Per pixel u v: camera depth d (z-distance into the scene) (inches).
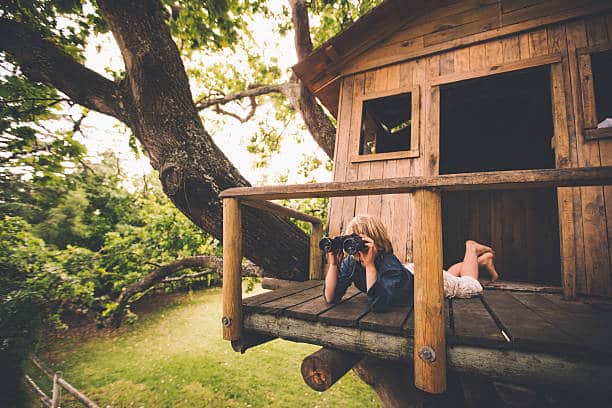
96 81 140.1
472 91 163.5
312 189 63.4
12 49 129.8
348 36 137.5
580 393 44.9
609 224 90.0
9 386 223.1
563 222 94.8
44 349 337.4
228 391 248.8
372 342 58.7
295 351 325.1
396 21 135.6
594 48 101.6
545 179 45.7
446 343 52.2
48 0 148.9
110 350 333.7
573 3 107.3
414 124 125.3
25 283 197.3
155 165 134.0
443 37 127.5
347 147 137.2
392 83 134.4
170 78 128.7
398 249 116.2
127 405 233.8
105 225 372.8
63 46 172.7
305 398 238.4
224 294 72.0
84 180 374.0
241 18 207.5
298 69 147.7
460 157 227.1
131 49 122.3
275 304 74.9
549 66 107.8
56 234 323.3
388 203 121.5
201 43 193.3
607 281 87.0
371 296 65.7
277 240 131.2
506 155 217.2
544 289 95.3
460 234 199.2
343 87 145.6
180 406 230.1
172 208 250.5
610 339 47.6
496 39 118.6
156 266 248.2
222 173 132.4
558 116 102.7
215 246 231.6
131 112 135.4
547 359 47.0
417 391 90.7
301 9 206.2
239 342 73.6
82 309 241.6
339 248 70.7
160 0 148.1
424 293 51.5
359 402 232.8
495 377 49.4
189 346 337.7
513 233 187.0
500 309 69.6
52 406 176.4
